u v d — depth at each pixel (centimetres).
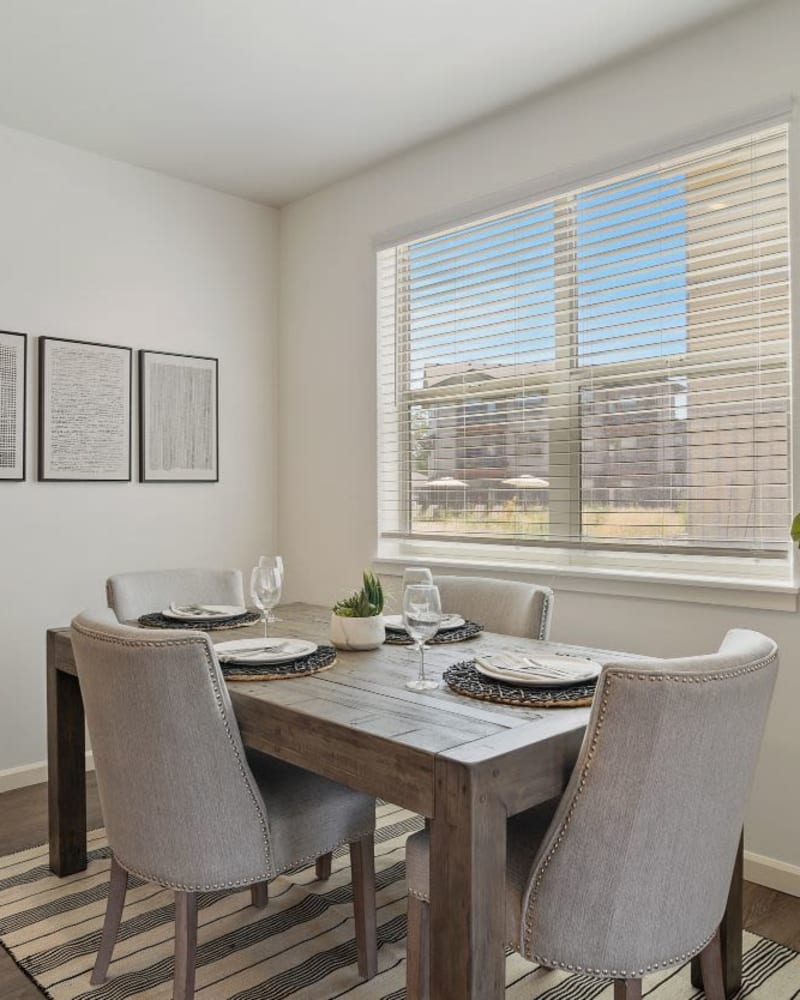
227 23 251
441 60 274
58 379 335
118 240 356
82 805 250
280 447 417
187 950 170
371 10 244
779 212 246
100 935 212
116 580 276
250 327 407
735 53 249
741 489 256
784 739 239
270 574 221
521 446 320
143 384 363
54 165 336
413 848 161
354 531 378
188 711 159
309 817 179
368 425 371
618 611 278
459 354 343
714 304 262
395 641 225
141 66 277
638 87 273
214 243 392
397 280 366
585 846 134
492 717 155
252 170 369
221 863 166
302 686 179
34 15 246
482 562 324
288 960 200
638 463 283
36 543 330
